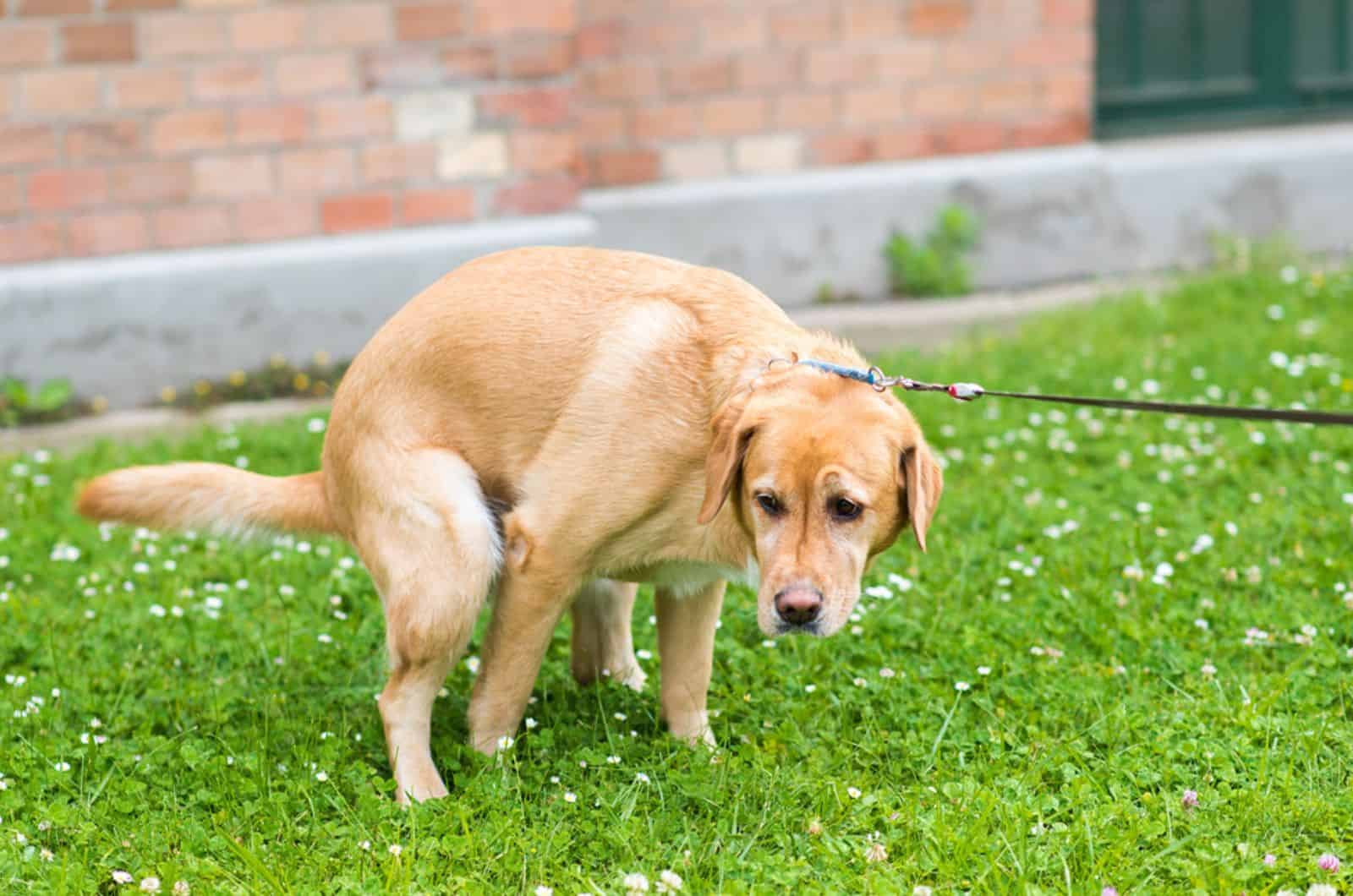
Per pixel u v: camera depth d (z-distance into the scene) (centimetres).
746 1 1048
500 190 985
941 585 605
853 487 415
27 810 450
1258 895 397
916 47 1080
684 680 500
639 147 1056
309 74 939
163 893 406
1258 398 793
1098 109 1171
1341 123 1208
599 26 1033
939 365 884
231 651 562
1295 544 618
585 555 457
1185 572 601
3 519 695
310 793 462
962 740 488
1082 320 979
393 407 469
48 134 905
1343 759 466
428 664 467
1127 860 414
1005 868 410
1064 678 525
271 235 954
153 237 935
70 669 543
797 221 1074
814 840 432
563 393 455
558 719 509
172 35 912
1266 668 534
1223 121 1196
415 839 428
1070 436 768
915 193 1089
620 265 475
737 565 451
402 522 462
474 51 961
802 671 537
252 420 891
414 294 972
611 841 432
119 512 494
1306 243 1161
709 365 446
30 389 923
